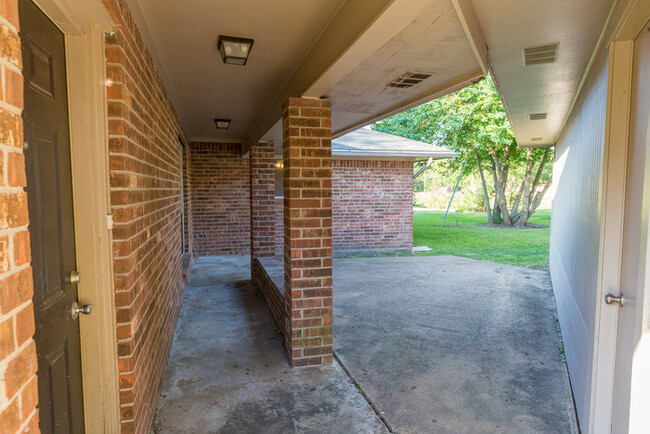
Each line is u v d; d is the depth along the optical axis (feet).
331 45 8.45
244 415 9.27
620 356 7.00
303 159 11.28
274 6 7.87
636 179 6.52
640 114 6.40
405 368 11.80
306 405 9.73
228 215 30.04
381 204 34.35
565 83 11.66
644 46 6.31
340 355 12.66
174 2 7.69
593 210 9.32
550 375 11.48
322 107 11.34
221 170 29.73
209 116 18.93
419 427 8.90
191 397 10.04
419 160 35.60
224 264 26.84
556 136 22.08
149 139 9.05
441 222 61.77
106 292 6.36
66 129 5.90
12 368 2.89
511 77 11.06
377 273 25.12
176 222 16.12
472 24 7.12
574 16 7.33
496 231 50.85
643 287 5.76
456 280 23.27
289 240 11.50
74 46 5.96
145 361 8.14
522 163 59.47
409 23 6.91
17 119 2.99
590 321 8.75
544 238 44.16
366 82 10.65
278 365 11.87
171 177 14.01
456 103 49.08
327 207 11.48
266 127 16.84
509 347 13.46
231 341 13.69
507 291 20.85
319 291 11.62
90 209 6.16
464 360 12.40
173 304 14.15
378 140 35.47
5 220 2.81
